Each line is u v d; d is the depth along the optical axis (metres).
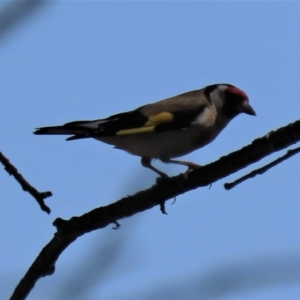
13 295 7.94
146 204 7.73
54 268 7.92
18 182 6.71
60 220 7.85
